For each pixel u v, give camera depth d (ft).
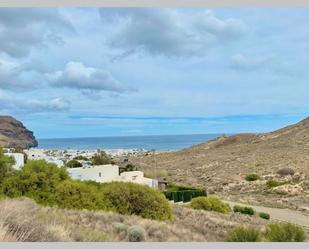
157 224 34.68
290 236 30.12
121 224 29.01
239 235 28.71
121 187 41.19
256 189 100.22
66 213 31.30
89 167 73.10
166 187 85.40
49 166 40.47
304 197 86.48
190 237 31.78
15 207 24.43
